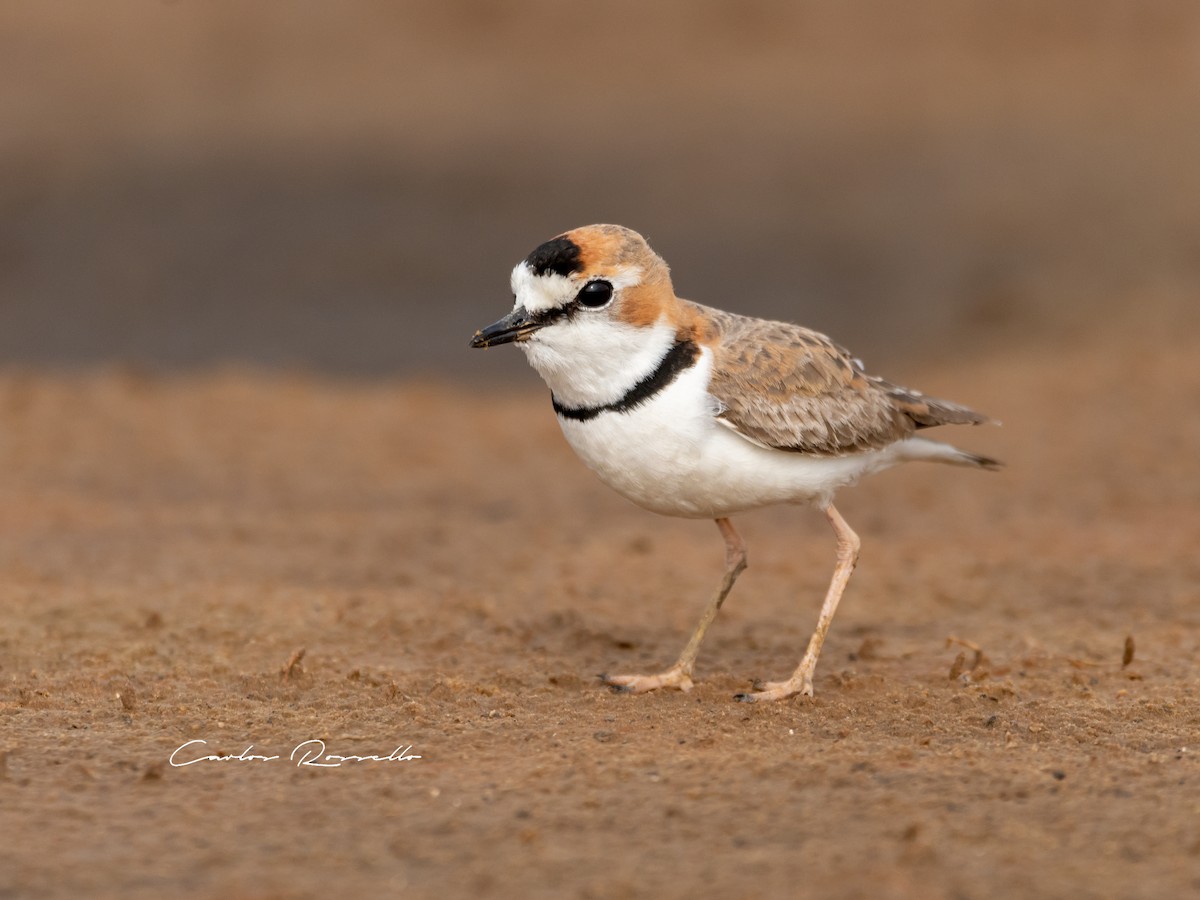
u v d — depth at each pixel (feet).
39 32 129.90
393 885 21.06
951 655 34.58
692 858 21.84
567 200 91.40
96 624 35.81
